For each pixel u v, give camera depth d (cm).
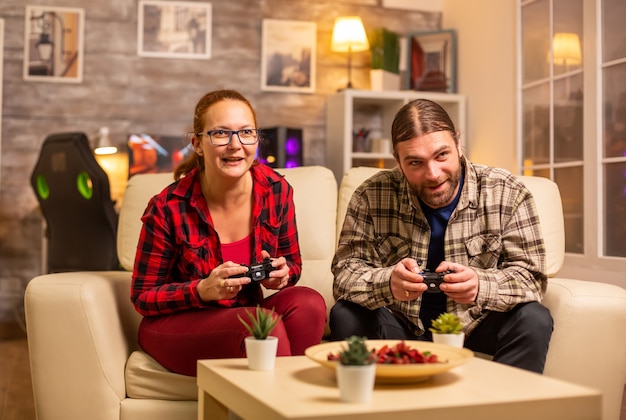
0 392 321
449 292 193
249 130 205
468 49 539
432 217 218
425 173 200
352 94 525
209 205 213
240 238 214
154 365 199
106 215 394
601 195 382
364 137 550
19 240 526
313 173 255
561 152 419
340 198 253
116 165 534
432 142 198
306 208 248
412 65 568
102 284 209
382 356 143
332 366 139
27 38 524
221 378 149
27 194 526
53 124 528
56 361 197
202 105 211
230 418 164
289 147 518
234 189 211
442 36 558
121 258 247
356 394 127
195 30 545
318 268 244
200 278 207
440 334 169
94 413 196
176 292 196
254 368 155
